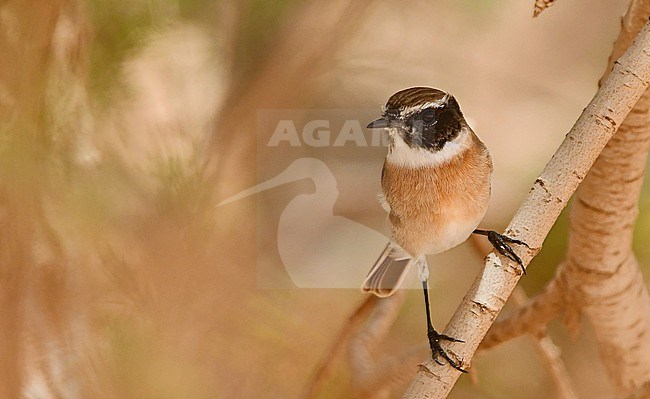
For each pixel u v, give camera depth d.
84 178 5.79
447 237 7.16
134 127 6.11
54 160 5.66
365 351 8.46
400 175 7.09
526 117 13.99
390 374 8.23
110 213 5.88
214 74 6.96
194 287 6.15
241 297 7.04
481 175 7.15
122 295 6.01
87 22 5.81
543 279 12.86
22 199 5.50
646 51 5.29
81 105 5.75
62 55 5.64
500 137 13.69
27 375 5.93
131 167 6.00
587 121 5.46
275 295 8.82
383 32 8.56
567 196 5.46
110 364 6.10
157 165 6.07
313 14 7.27
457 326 5.39
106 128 5.93
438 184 7.00
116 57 6.02
